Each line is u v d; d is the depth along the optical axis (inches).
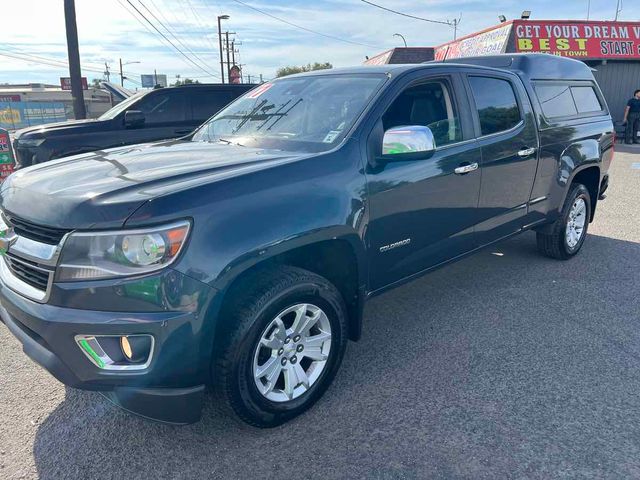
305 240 106.8
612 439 105.2
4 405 119.9
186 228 91.8
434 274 202.2
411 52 1125.1
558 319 161.3
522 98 178.4
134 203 90.5
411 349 143.7
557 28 746.8
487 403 118.1
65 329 90.9
